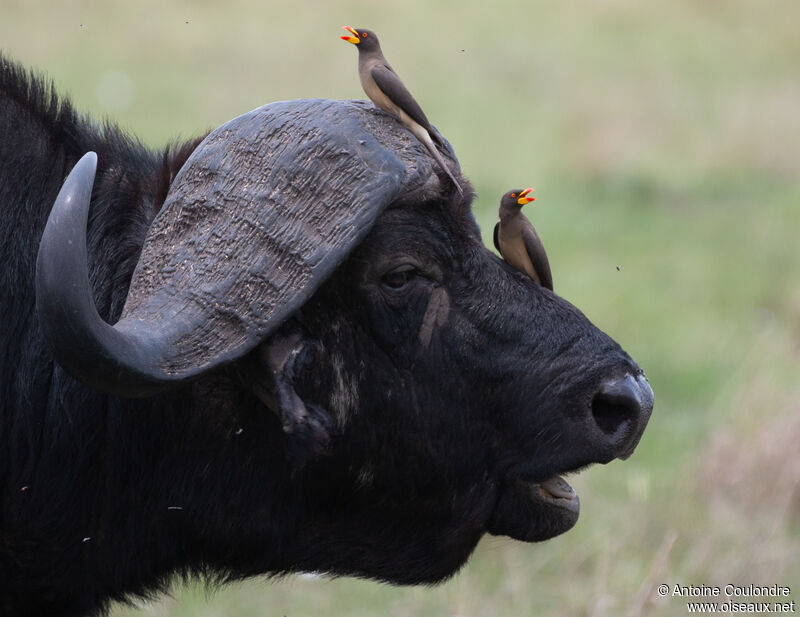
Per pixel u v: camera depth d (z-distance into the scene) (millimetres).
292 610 20688
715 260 38219
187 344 11328
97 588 13477
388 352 12812
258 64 61125
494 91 61312
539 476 13188
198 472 13117
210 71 59500
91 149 13492
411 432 13133
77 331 10375
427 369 12938
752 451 23797
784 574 21406
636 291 34844
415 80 62594
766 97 59688
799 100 59125
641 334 31469
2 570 13164
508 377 13039
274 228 11664
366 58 12719
